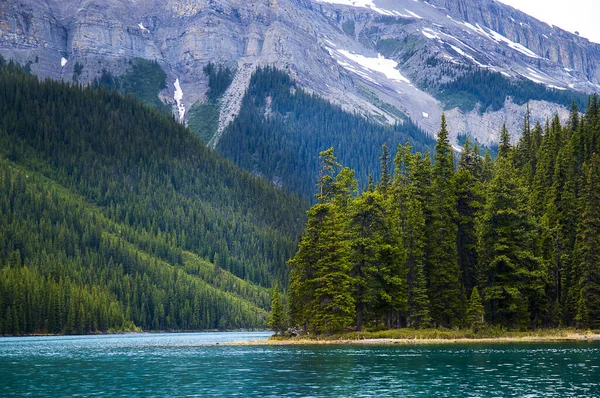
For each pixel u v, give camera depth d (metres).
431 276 108.00
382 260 106.38
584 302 105.69
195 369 69.31
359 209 106.38
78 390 55.94
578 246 109.75
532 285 104.75
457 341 98.50
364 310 108.56
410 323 110.31
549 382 55.47
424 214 111.50
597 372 61.03
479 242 109.06
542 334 102.38
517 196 107.81
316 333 108.12
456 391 51.91
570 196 120.12
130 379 62.12
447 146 116.56
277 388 55.09
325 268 101.50
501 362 68.88
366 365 68.62
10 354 97.56
